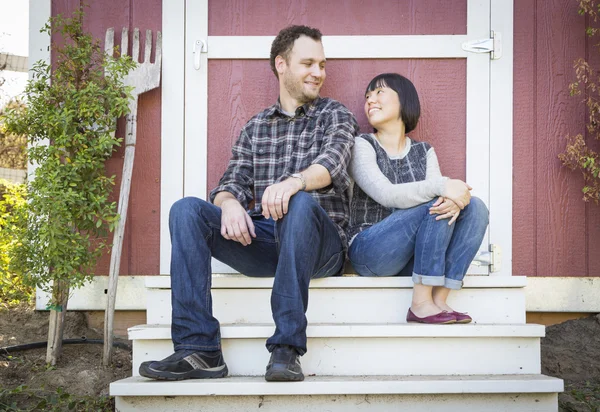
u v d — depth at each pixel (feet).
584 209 9.81
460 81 9.81
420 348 7.18
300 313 6.64
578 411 7.56
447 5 9.84
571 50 9.87
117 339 9.76
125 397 6.66
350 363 7.15
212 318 6.88
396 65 9.85
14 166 16.16
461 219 7.26
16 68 14.80
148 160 9.79
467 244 7.27
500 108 9.78
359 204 8.55
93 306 9.71
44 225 8.20
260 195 8.53
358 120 9.82
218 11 9.87
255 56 9.82
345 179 7.79
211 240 7.15
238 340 7.16
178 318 6.76
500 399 6.81
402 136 8.86
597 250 9.82
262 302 7.71
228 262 7.60
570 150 9.48
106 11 9.86
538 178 9.81
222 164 9.81
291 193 6.88
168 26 9.84
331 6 9.87
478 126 9.78
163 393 6.52
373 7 9.87
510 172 9.75
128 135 9.37
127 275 9.73
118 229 9.04
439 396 6.79
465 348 7.19
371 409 6.73
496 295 7.70
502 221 9.73
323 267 7.55
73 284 8.49
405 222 7.36
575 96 9.86
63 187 8.55
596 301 9.80
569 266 9.80
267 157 8.58
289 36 8.57
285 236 6.74
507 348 7.21
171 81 9.81
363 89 9.85
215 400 6.67
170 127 9.79
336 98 9.84
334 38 9.82
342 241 7.95
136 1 9.86
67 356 9.13
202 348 6.75
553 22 9.88
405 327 7.06
